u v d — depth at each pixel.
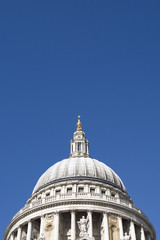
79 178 86.88
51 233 73.31
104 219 74.94
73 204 76.19
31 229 76.19
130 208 79.25
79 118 114.06
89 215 74.62
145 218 81.88
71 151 105.25
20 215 79.06
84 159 95.31
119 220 76.19
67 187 85.12
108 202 77.06
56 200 76.62
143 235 78.88
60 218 75.62
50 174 91.81
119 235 74.19
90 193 78.75
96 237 74.88
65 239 74.38
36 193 87.94
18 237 77.00
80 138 106.81
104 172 92.00
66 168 91.69
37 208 77.31
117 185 90.31
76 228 74.69
